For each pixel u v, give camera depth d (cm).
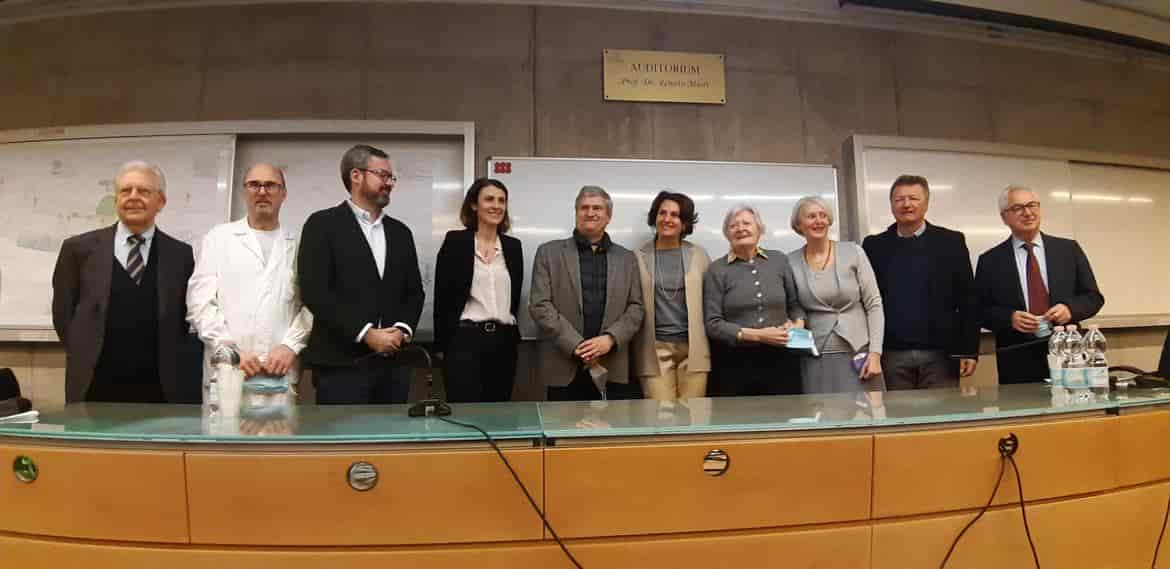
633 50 303
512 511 112
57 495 112
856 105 320
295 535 109
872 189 310
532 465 113
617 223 289
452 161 288
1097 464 140
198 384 208
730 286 227
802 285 232
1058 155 335
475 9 296
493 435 113
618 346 220
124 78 290
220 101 287
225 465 109
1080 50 350
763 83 312
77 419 131
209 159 280
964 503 128
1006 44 340
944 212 317
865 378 221
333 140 286
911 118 326
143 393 200
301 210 281
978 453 129
